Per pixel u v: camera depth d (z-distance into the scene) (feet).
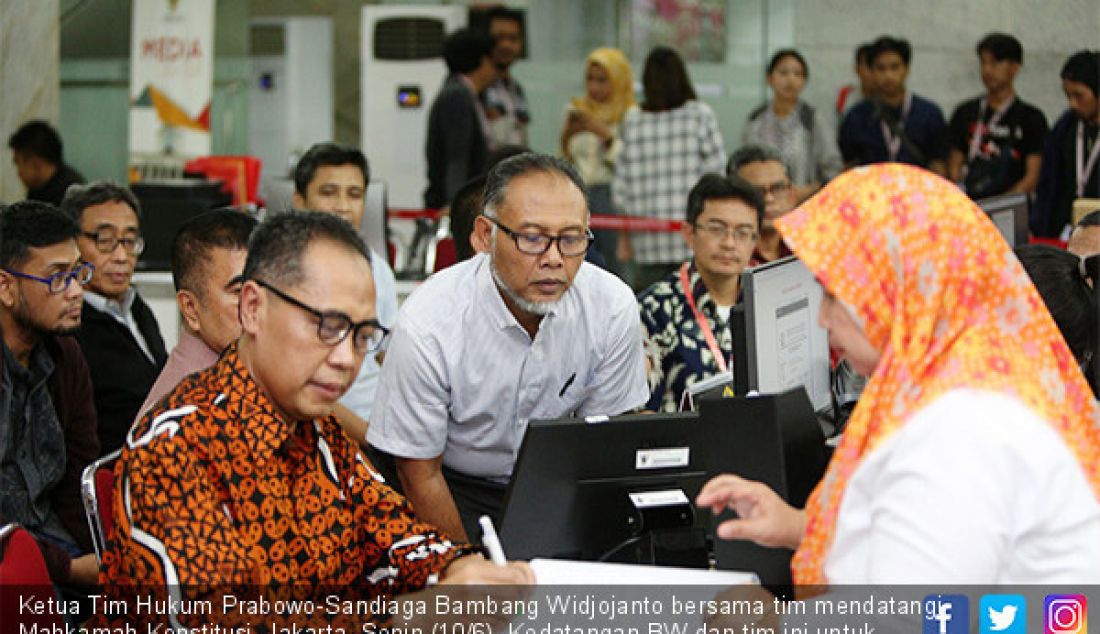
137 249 13.33
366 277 7.14
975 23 28.14
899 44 25.82
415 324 9.74
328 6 34.76
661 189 25.73
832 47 29.37
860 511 6.17
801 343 10.21
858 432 6.17
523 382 9.91
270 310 7.02
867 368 6.36
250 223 10.13
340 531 7.54
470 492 10.39
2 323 10.58
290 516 7.27
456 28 33.01
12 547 7.61
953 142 26.02
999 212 13.74
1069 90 23.27
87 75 32.30
